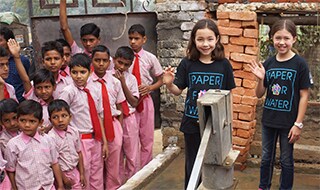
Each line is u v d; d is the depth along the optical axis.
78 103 3.67
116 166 4.00
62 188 3.46
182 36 4.61
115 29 5.17
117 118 4.04
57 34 5.11
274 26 3.18
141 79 4.41
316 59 4.87
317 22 3.92
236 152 2.52
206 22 3.01
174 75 3.25
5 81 4.14
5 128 3.36
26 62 4.47
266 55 5.18
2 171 3.14
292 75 3.13
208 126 2.27
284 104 3.19
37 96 3.70
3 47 3.86
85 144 3.69
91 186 3.82
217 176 2.42
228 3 4.17
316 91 4.68
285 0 3.99
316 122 4.16
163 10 4.64
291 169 3.26
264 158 3.38
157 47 4.98
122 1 5.20
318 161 4.05
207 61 3.13
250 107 4.06
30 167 3.21
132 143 4.23
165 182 3.86
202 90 3.10
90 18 5.13
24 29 9.59
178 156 4.50
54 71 3.77
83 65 3.63
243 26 4.05
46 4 5.07
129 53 4.07
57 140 3.46
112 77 3.99
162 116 4.84
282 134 3.25
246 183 3.84
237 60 4.09
